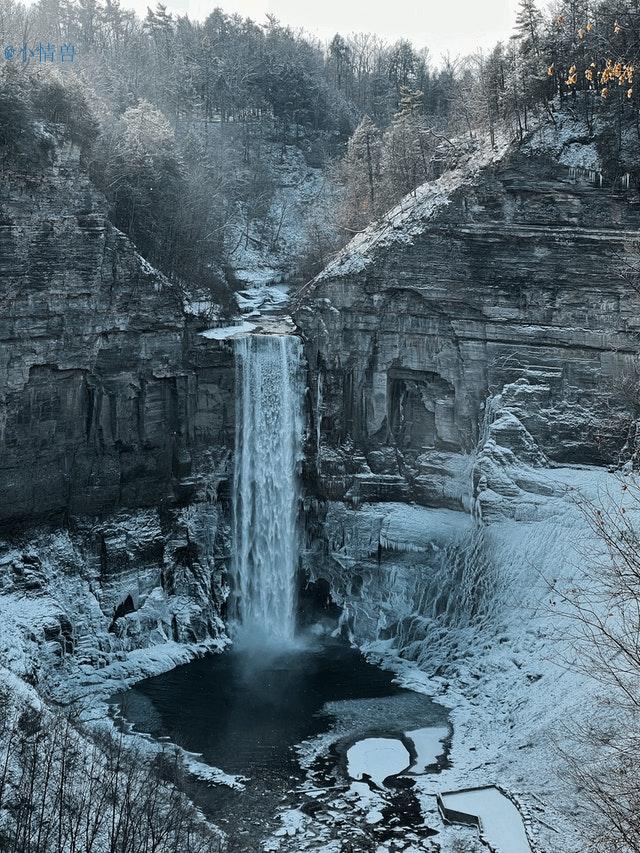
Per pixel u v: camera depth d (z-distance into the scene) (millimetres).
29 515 66750
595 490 65562
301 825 48656
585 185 69625
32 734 45625
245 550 75500
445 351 73438
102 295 68500
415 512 73812
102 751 46531
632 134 70750
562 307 70312
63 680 62812
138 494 72000
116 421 70312
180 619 71062
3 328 63625
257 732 57906
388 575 72750
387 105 155750
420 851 46281
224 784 52250
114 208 74188
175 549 72750
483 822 47031
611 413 69000
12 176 63062
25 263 64188
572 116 73312
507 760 52250
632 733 45219
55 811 39875
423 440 75312
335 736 57344
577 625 57656
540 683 56719
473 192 71812
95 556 69375
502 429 69000
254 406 75688
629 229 68812
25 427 65875
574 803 45875
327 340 75188
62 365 67000
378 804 50281
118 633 68312
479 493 68500
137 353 70938
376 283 73625
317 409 76125
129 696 62656
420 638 68438
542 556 64125
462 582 67688
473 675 61938
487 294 71875
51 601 64938
